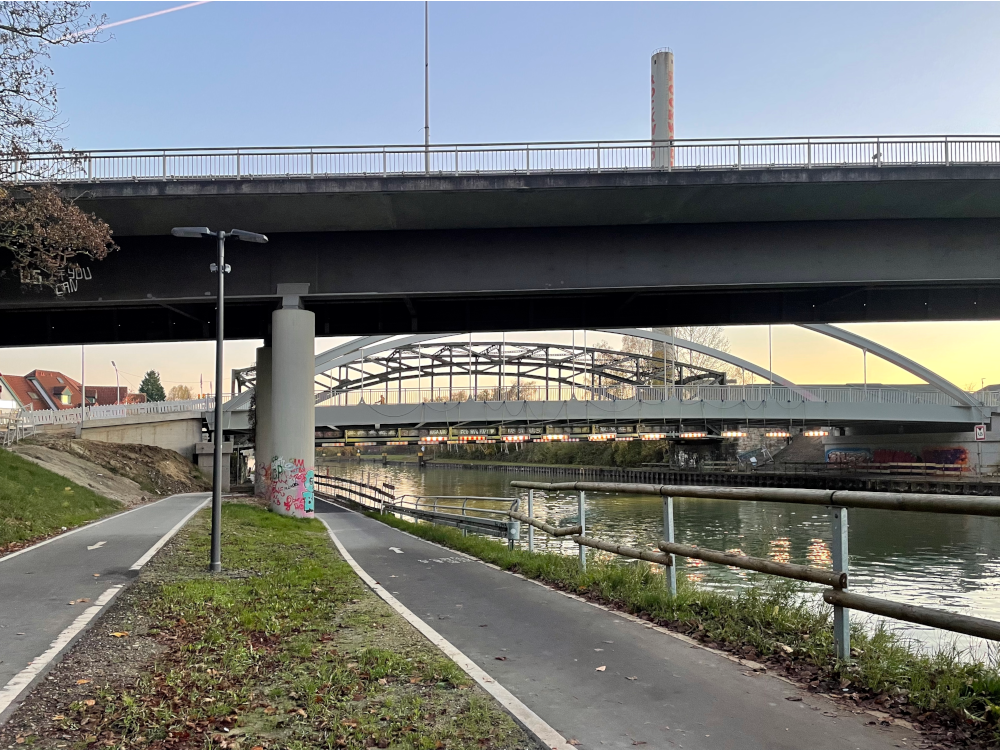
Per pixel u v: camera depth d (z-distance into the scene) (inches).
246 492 1652.3
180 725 187.6
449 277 1003.9
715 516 1686.8
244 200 895.7
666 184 873.5
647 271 995.3
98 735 182.5
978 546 1146.0
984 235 985.5
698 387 2310.5
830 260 987.9
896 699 186.7
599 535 1334.9
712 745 166.1
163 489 1562.5
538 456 4443.9
